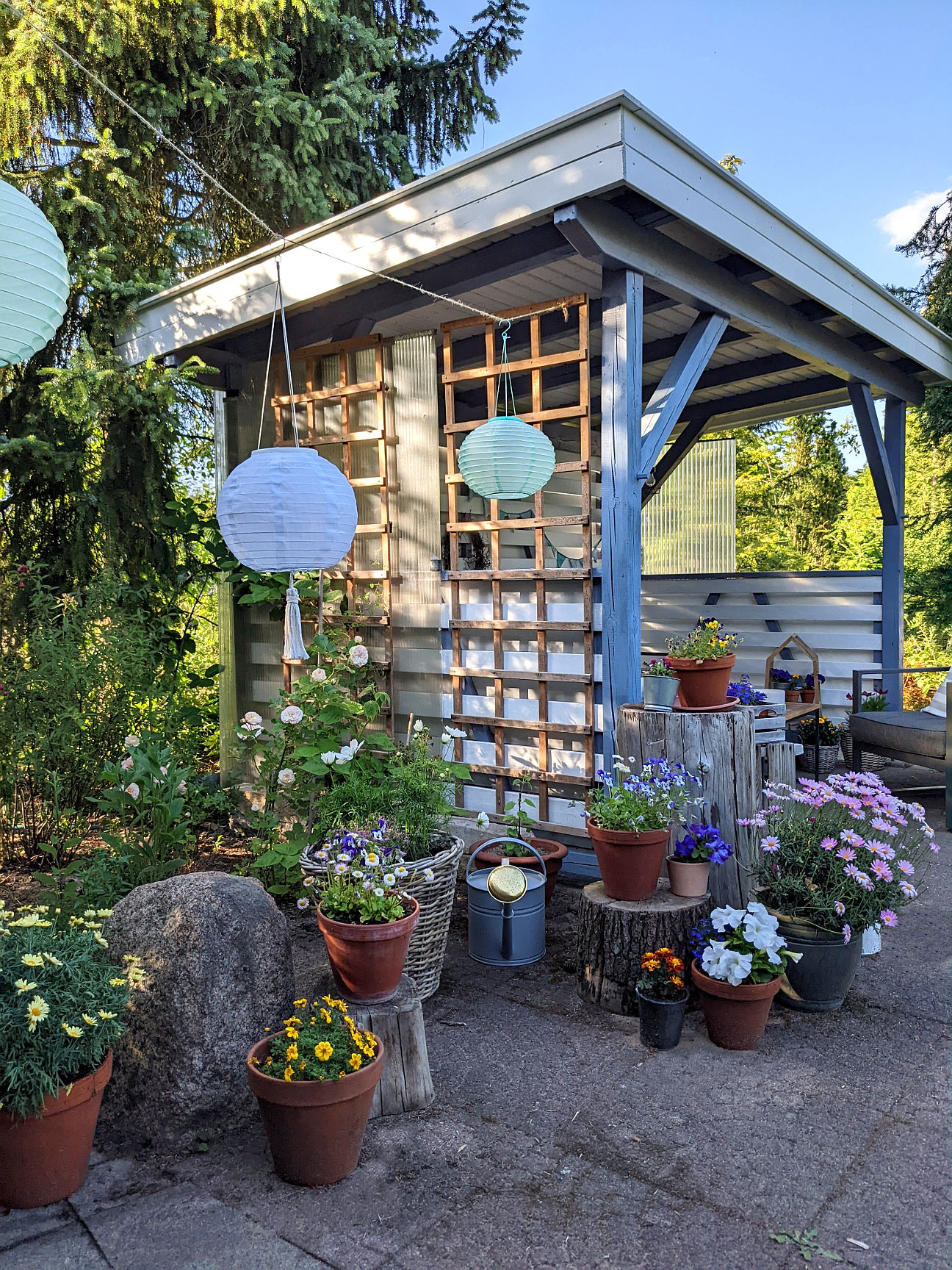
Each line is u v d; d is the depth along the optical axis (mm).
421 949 3006
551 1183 2045
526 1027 2844
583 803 4246
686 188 3639
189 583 5883
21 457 5332
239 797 5332
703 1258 1795
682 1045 2711
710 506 8930
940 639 10820
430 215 3879
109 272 5207
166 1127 2229
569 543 7770
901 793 5789
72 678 4555
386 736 4191
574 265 4484
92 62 5605
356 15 8000
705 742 3303
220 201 7246
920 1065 2566
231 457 5625
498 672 4484
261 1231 1903
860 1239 1843
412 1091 2365
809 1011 2914
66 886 3389
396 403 4777
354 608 5004
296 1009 2322
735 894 3266
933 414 9312
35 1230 1925
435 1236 1874
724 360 6559
